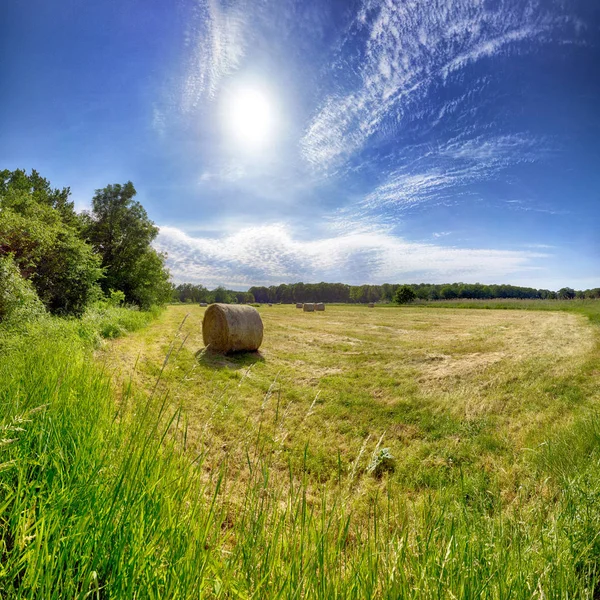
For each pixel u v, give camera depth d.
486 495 3.04
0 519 1.59
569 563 1.86
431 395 6.62
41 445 2.21
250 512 1.69
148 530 1.54
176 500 1.83
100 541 1.44
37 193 24.36
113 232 25.80
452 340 14.63
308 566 1.42
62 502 1.61
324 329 19.48
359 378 8.09
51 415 2.56
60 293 15.19
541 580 1.66
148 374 7.14
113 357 8.04
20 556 1.40
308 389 7.02
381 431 4.98
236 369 8.80
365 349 12.53
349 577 1.42
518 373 8.15
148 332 14.95
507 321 23.55
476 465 3.95
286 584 1.34
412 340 14.82
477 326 20.64
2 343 5.87
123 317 14.94
